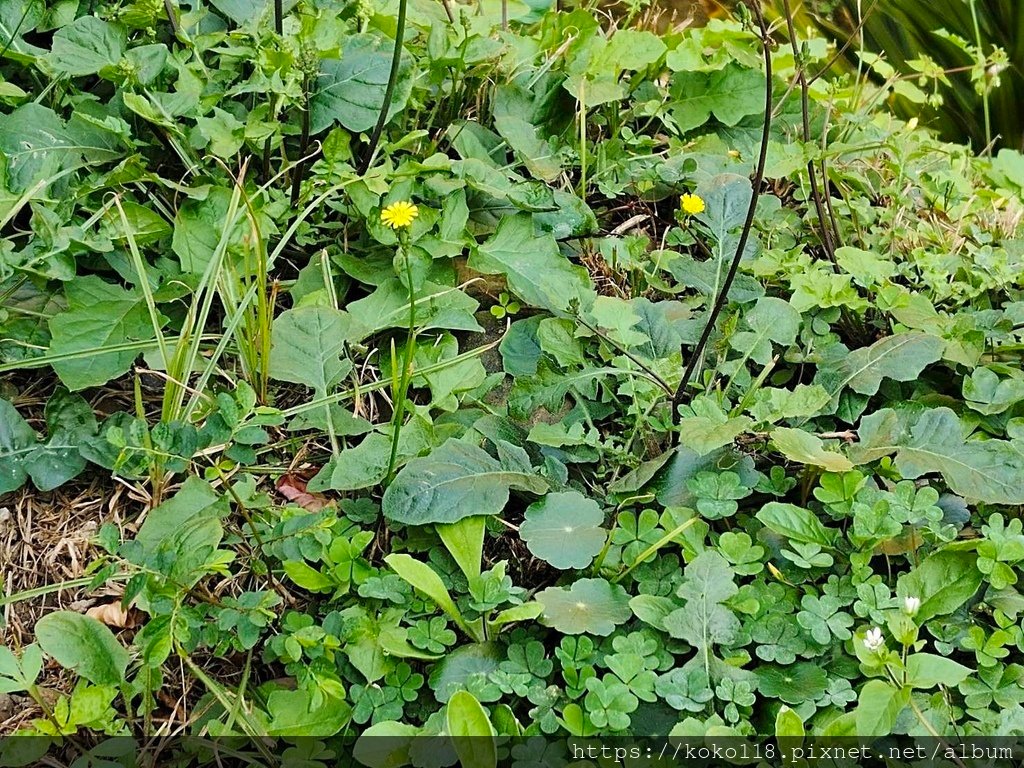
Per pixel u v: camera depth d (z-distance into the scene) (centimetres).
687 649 165
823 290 218
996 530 175
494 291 231
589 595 169
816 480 193
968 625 172
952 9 396
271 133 206
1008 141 413
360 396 204
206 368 195
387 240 211
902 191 274
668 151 266
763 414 188
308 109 211
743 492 180
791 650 165
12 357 194
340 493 190
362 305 211
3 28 218
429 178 220
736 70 270
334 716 155
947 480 182
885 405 211
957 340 210
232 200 195
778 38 401
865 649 157
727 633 162
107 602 172
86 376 187
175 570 152
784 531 176
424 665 166
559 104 263
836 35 406
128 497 184
